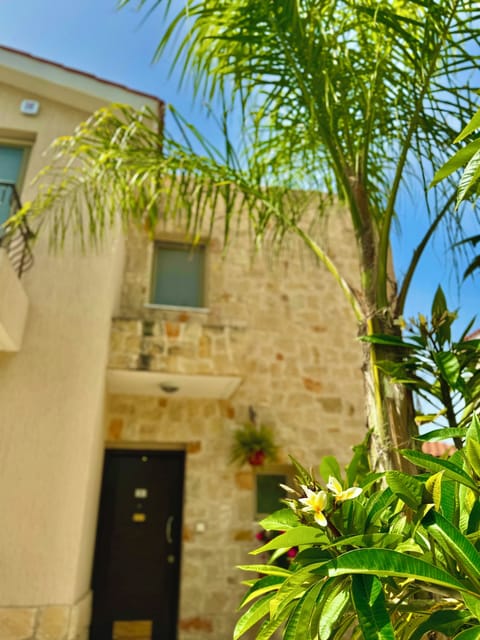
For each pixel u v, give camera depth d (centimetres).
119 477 566
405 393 190
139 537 550
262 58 237
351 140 238
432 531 107
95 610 512
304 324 646
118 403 564
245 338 491
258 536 537
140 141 295
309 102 229
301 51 222
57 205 500
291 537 118
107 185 306
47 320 452
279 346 626
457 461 128
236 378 485
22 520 387
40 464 405
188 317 616
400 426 184
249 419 583
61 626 362
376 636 89
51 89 544
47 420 419
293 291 662
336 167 235
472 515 117
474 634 89
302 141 295
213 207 279
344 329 655
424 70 208
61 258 480
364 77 236
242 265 659
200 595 507
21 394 423
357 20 220
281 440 581
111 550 539
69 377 436
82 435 420
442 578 95
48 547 383
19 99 550
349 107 241
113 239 499
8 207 491
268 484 577
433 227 225
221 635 492
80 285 473
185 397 580
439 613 107
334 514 118
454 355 164
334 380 624
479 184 192
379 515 122
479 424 123
